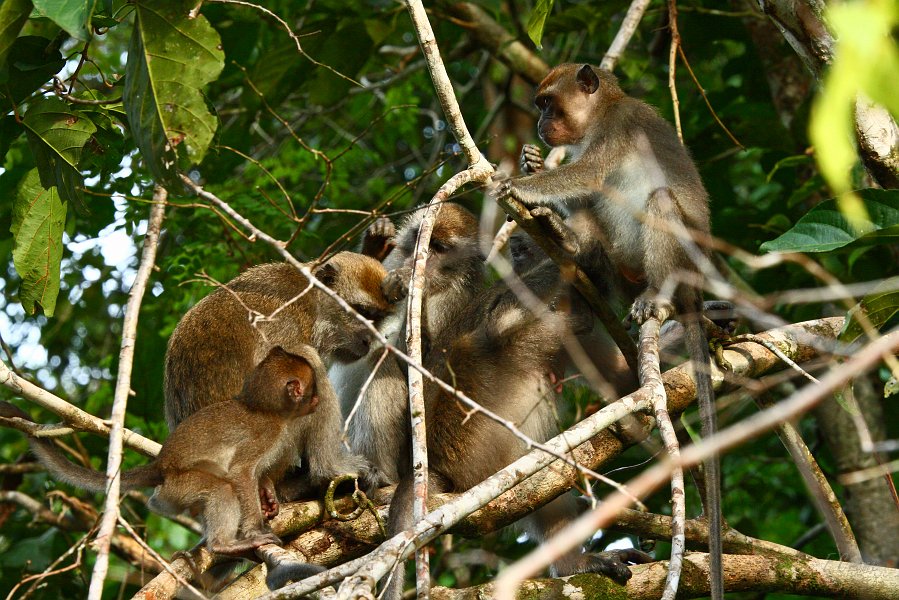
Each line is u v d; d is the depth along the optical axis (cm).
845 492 1049
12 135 728
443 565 982
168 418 841
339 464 793
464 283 969
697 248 860
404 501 729
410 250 982
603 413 584
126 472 685
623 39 1036
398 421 868
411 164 1522
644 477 337
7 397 1112
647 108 969
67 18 558
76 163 718
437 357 899
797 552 764
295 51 1162
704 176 1172
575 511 865
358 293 885
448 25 1275
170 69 599
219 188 1121
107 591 1017
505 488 534
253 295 864
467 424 854
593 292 806
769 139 1145
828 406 1059
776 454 1208
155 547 1123
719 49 1371
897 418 1103
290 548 725
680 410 776
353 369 909
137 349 1095
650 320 695
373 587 460
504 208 783
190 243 1081
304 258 1135
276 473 767
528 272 924
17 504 1026
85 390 1256
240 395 736
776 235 1101
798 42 673
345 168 1242
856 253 953
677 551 536
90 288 1259
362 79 1458
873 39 252
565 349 897
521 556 1038
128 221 927
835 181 254
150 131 600
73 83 705
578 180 892
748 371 807
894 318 973
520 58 1250
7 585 975
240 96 1273
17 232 736
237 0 661
